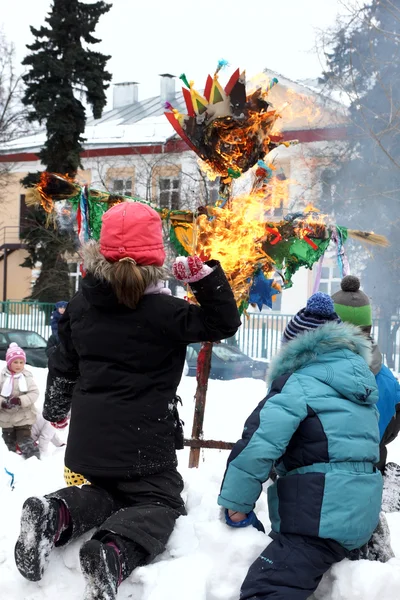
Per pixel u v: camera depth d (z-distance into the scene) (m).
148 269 3.19
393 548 3.66
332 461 2.99
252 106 4.37
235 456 3.03
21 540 3.03
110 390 3.24
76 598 3.12
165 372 3.29
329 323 3.20
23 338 16.48
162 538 3.16
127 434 3.19
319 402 3.02
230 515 3.14
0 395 6.77
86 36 25.20
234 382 10.88
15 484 4.54
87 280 3.26
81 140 25.25
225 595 2.98
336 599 2.97
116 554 2.90
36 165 31.91
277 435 2.97
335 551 2.96
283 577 2.88
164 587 2.91
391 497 4.34
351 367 3.09
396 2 11.95
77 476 3.62
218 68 4.32
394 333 15.34
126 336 3.22
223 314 3.18
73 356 3.53
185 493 3.84
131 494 3.27
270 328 16.59
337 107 15.41
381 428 3.95
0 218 32.91
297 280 23.47
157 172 21.02
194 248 4.41
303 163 15.70
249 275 4.51
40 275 25.09
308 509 2.92
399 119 11.36
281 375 3.20
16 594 3.17
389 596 2.93
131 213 3.21
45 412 3.71
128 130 26.58
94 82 24.78
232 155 4.39
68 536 3.19
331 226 4.70
